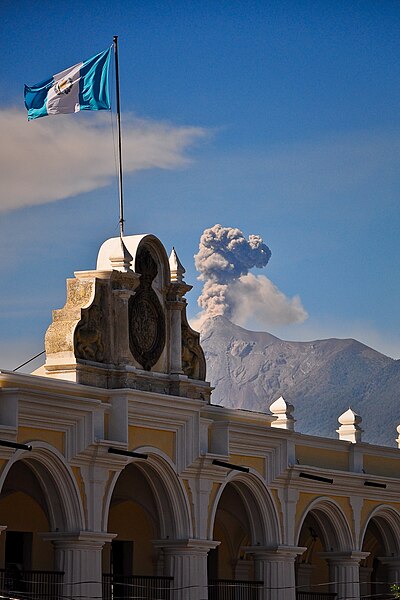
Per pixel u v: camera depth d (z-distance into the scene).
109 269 72.00
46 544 77.75
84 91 75.81
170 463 73.25
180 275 76.44
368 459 91.25
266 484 80.69
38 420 65.19
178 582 74.12
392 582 92.69
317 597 88.00
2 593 64.81
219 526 89.44
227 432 77.12
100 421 69.06
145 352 73.56
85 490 68.00
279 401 84.38
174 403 73.25
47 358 70.00
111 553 82.81
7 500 75.88
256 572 81.56
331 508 87.12
